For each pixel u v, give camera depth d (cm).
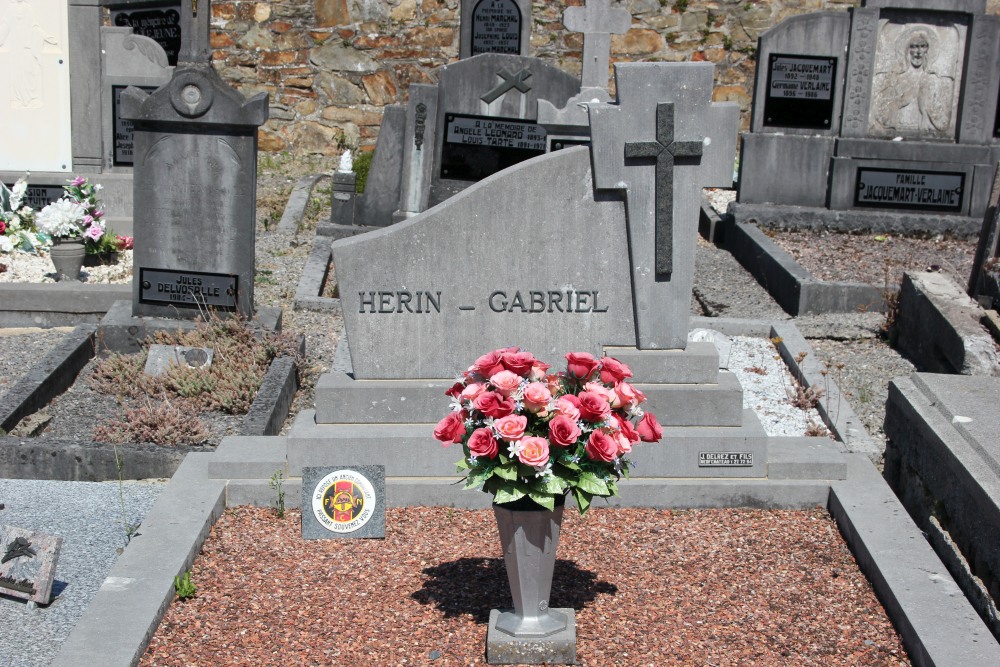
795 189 1248
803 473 572
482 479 407
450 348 585
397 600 470
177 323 838
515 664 422
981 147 1215
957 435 545
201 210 834
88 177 1082
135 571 471
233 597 470
